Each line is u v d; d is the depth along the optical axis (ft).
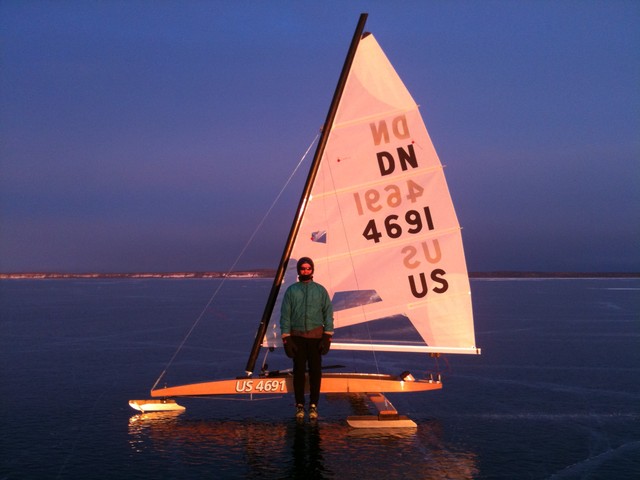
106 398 29.91
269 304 27.91
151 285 228.84
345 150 28.37
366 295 28.30
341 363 41.75
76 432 23.32
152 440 22.16
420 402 29.04
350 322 28.25
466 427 24.09
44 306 101.09
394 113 28.45
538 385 33.12
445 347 27.96
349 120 28.43
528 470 18.71
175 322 71.26
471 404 28.53
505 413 26.61
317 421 25.17
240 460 19.57
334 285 28.12
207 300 118.62
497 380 34.65
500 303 106.32
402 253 28.32
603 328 62.54
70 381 34.50
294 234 28.12
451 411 27.07
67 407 27.84
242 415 26.30
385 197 28.37
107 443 21.74
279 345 27.66
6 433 23.24
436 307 28.09
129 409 27.48
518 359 42.32
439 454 20.30
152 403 27.12
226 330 62.23
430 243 28.30
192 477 17.94
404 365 40.57
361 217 28.30
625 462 19.54
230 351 47.09
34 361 42.04
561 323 68.18
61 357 43.88
